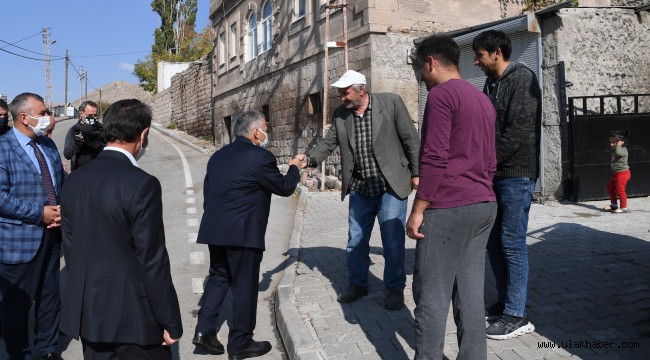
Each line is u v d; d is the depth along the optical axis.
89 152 6.19
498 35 3.86
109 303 2.59
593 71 10.02
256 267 4.16
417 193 2.98
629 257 5.83
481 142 3.01
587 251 6.14
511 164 3.83
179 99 34.31
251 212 4.07
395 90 12.42
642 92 10.45
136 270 2.66
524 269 3.94
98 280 2.59
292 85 16.72
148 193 2.62
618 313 4.25
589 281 5.05
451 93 2.93
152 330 2.68
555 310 4.38
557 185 9.91
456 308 3.17
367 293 5.09
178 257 7.25
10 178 3.83
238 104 22.20
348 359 3.79
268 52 18.55
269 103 18.62
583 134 9.77
